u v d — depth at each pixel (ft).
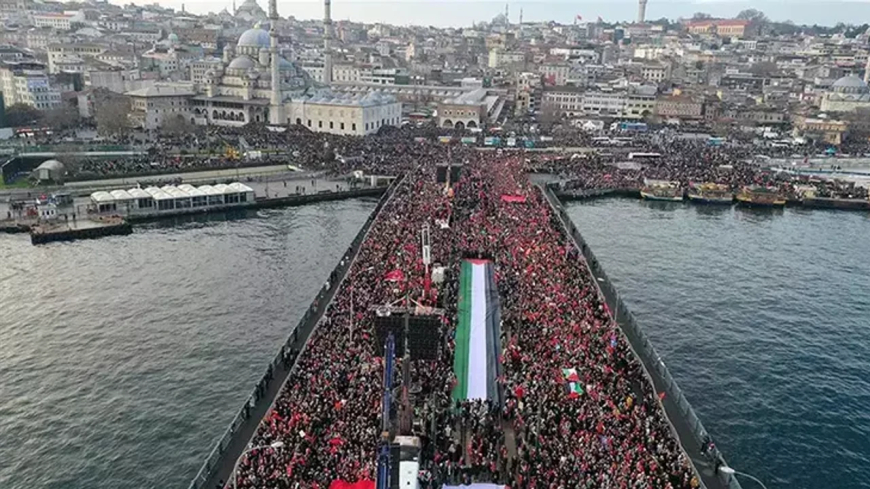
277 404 244.01
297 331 318.24
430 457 218.18
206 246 520.01
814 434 288.92
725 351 362.33
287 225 587.27
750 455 273.75
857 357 359.87
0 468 252.01
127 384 311.06
